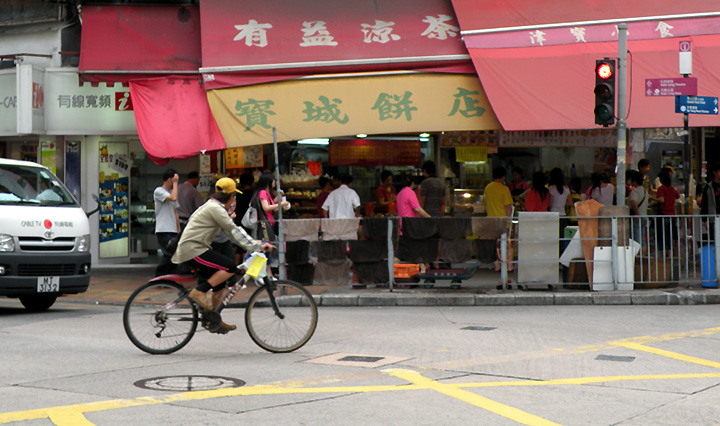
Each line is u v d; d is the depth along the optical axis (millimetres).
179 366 7215
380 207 16719
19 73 16234
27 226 10844
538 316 10539
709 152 18578
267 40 14414
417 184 17031
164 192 13367
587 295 11914
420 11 14617
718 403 5770
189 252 7961
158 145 14305
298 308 8141
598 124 12180
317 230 12297
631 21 13867
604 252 12281
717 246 12453
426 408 5559
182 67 14859
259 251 8055
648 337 8742
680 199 17250
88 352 8000
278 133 13930
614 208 12328
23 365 7270
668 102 13289
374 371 6910
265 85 14195
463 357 7574
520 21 14031
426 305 11828
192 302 8055
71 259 11203
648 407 5637
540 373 6832
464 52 14023
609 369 7008
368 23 14523
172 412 5418
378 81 13992
